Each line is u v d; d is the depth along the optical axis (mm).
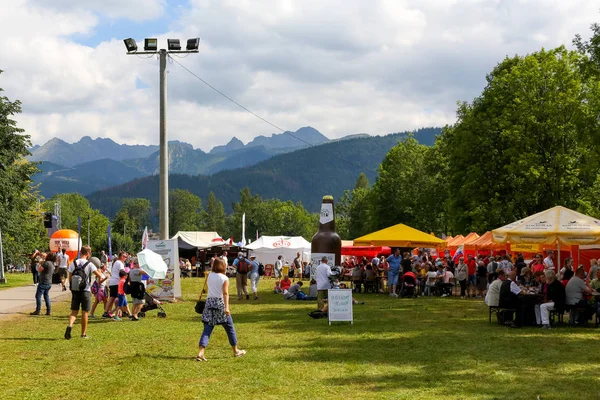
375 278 30641
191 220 187500
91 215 153875
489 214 41188
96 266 14141
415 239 29672
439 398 8234
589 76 27188
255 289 26859
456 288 31172
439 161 59125
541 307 16297
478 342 13383
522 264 25391
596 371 10125
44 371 10023
